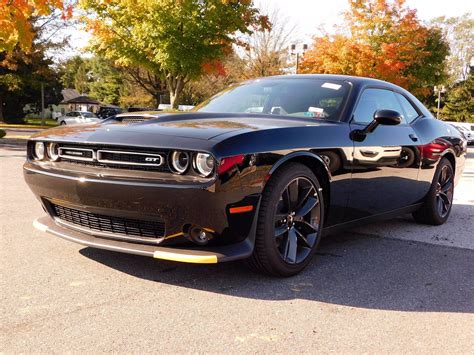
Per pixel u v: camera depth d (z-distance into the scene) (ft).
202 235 8.95
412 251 12.49
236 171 8.52
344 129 11.20
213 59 64.49
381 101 13.39
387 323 7.98
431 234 14.56
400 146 12.94
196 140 8.68
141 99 151.43
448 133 16.08
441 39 98.43
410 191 13.98
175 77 69.46
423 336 7.55
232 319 7.89
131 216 9.00
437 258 11.93
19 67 115.65
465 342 7.39
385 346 7.15
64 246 11.64
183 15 59.62
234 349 6.87
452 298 9.21
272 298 8.85
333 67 75.46
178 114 10.95
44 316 7.75
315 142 10.19
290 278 10.00
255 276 9.98
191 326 7.57
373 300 8.96
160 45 61.11
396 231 14.85
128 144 8.84
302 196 10.16
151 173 8.80
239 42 65.77
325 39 78.59
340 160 10.79
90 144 9.30
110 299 8.54
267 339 7.22
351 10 77.10
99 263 10.44
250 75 104.73
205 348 6.87
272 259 9.46
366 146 11.59
